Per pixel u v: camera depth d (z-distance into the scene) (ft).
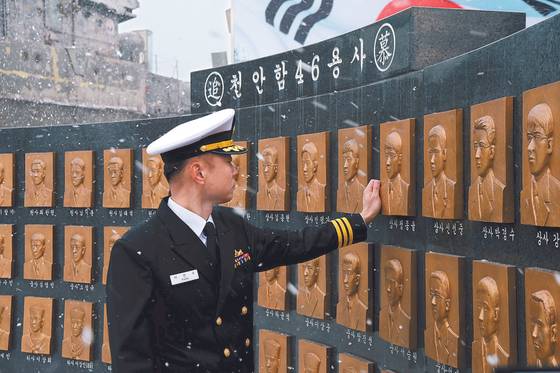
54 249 23.52
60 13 67.97
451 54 14.40
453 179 12.49
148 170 21.42
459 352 12.30
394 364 14.56
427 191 13.23
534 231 10.68
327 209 16.37
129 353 10.41
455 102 12.75
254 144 18.93
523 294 10.91
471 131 12.04
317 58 17.33
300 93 17.88
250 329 11.50
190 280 10.73
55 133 23.58
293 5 30.63
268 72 18.92
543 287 10.25
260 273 18.56
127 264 10.64
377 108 15.08
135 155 22.00
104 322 22.49
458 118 12.46
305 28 30.53
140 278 10.62
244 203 18.92
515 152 11.14
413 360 13.97
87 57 68.28
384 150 14.46
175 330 10.86
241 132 19.30
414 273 13.80
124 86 73.46
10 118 58.70
